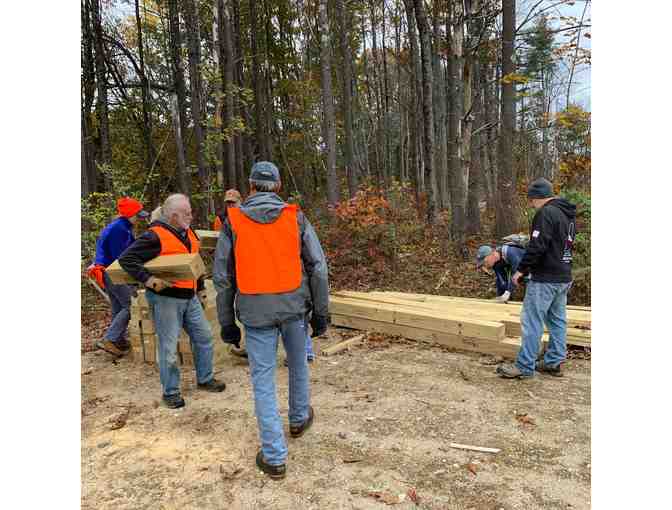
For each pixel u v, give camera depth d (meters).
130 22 17.06
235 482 2.78
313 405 3.78
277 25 19.98
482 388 3.97
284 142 20.34
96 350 5.42
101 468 2.97
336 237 8.70
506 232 9.30
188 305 3.93
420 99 18.14
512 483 2.67
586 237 6.43
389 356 4.89
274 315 2.84
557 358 4.14
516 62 9.23
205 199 11.46
